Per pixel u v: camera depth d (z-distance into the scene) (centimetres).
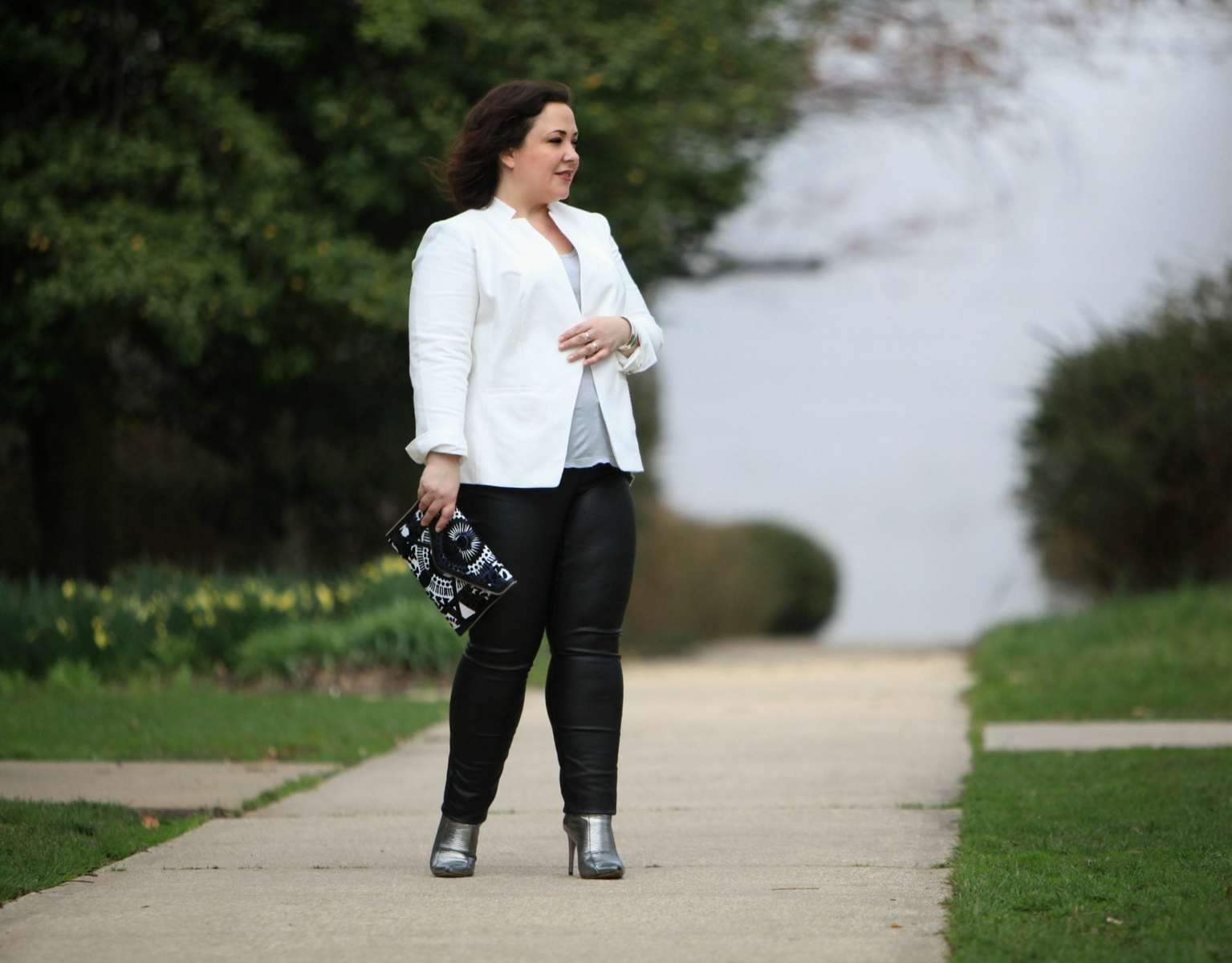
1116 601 4153
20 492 5066
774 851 1419
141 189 3856
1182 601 3725
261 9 4019
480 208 1328
